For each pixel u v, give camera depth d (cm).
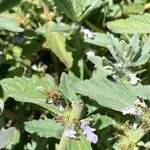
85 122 28
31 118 39
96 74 37
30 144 37
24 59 41
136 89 30
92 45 40
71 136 27
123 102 29
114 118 32
